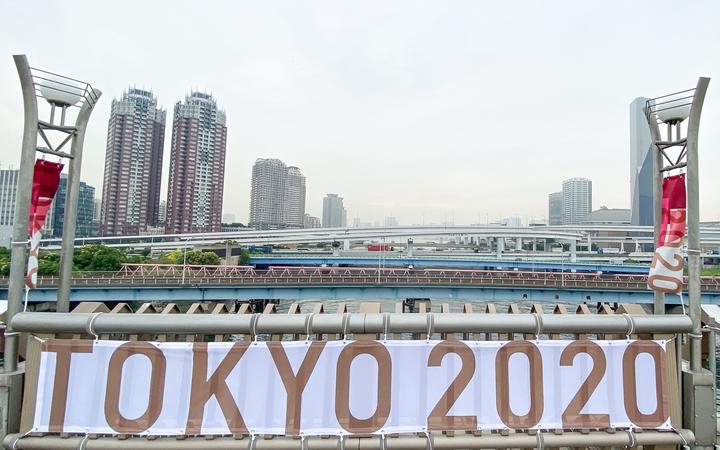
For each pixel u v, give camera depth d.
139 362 4.83
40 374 4.80
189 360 4.85
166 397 4.78
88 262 58.72
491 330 4.93
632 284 42.62
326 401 4.84
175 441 4.69
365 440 4.76
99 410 4.75
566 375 4.98
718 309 5.60
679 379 5.13
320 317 4.90
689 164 5.41
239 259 97.00
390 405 4.87
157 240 112.00
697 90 5.34
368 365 4.91
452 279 46.62
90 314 4.82
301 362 4.88
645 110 6.21
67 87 5.77
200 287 43.97
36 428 4.73
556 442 4.84
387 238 117.25
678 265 5.49
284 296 45.97
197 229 124.00
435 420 4.87
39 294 40.69
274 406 4.82
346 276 47.91
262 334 4.95
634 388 5.01
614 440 4.87
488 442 4.80
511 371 4.98
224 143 130.62
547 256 122.44
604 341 5.04
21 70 5.18
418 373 4.93
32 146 5.25
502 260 94.56
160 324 4.80
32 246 5.34
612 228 127.44
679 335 5.17
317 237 117.62
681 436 4.92
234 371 4.85
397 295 46.53
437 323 4.92
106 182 115.00
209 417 4.77
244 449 4.67
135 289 43.28
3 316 5.39
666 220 5.69
